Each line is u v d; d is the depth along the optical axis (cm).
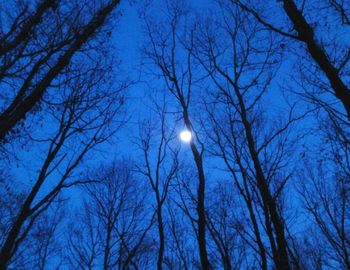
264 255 841
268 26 721
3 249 715
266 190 831
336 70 610
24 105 652
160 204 1041
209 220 1000
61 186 816
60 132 862
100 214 1412
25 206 770
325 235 1361
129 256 1114
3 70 794
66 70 912
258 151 891
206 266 764
